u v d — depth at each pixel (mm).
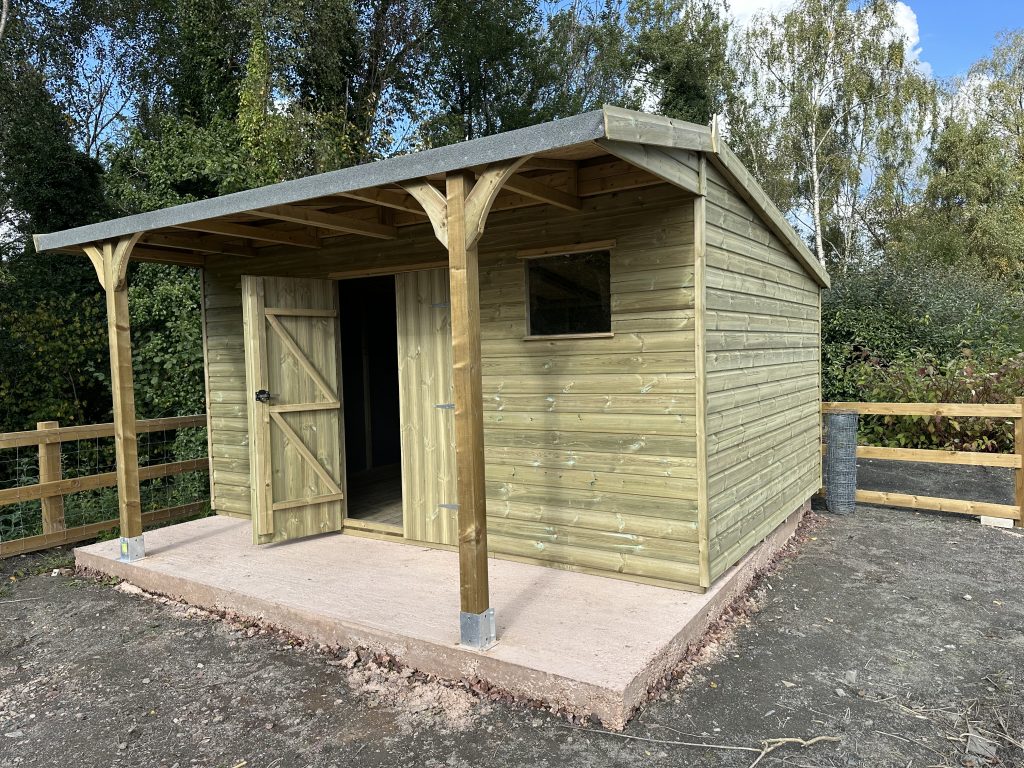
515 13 17219
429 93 16844
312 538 5391
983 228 19016
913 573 4926
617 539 4168
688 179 3633
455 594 3986
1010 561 5176
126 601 4496
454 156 3027
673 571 3975
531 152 2832
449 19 15781
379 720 2971
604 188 3977
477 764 2643
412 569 4488
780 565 5137
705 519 3842
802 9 20906
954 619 4086
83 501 7184
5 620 4238
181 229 4637
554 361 4344
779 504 5363
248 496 6078
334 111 13000
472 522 3166
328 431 5418
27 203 11539
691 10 21000
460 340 3127
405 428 5051
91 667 3555
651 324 3979
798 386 5992
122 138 15086
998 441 8367
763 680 3320
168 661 3596
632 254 4023
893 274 11352
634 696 2949
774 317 5246
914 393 8523
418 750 2746
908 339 10484
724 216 4199
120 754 2775
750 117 21734
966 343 10016
